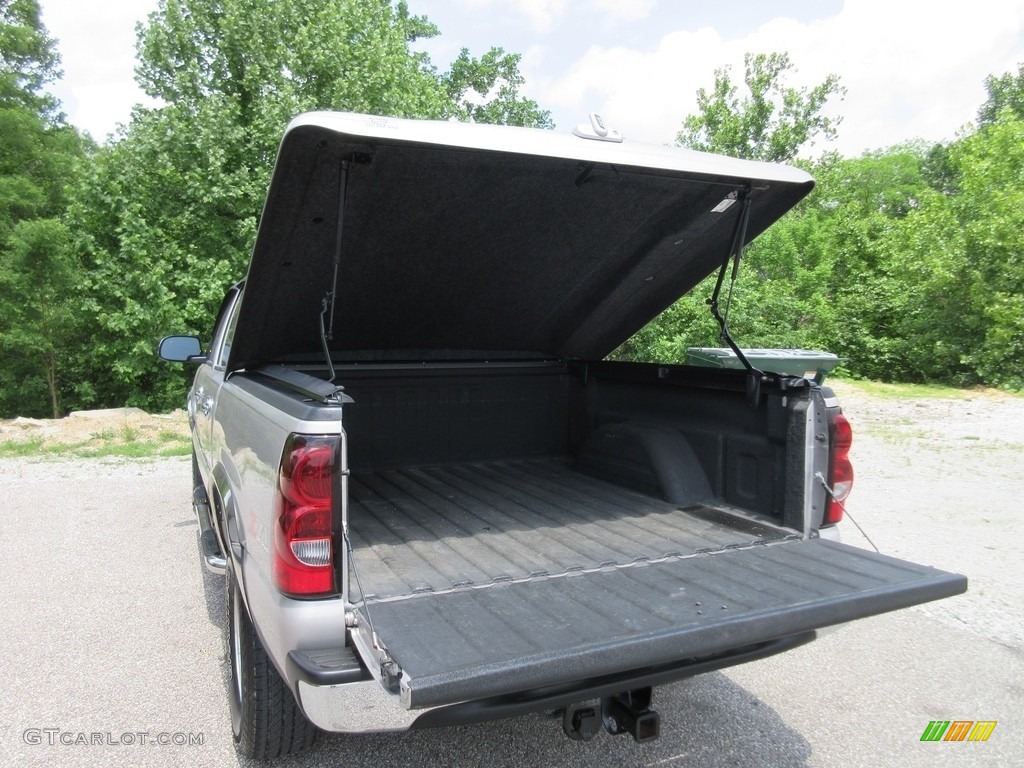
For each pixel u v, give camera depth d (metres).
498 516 3.47
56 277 14.75
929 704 3.43
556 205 3.21
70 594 4.64
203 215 14.99
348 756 2.97
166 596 4.61
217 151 14.25
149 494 7.18
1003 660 3.88
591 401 4.57
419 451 4.44
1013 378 16.69
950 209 17.89
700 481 3.60
